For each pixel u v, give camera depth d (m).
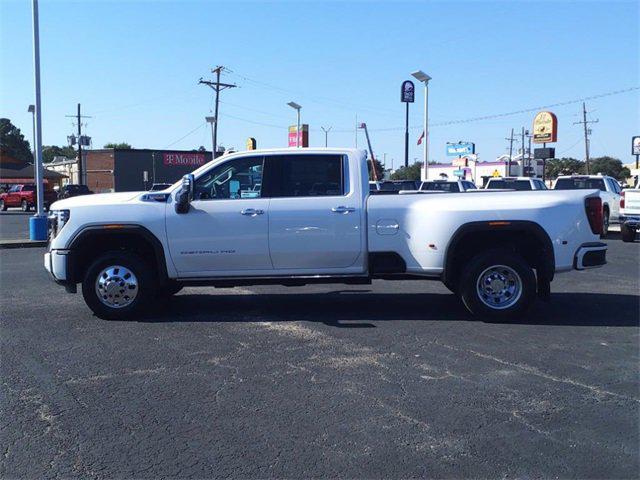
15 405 5.04
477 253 8.03
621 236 20.95
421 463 4.01
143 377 5.72
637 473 3.89
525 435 4.44
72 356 6.41
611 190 22.28
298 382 5.56
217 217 7.77
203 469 3.95
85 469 3.96
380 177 40.12
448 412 4.85
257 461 4.05
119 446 4.28
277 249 7.79
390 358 6.28
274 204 7.78
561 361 6.19
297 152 7.92
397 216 7.75
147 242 8.06
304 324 7.78
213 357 6.34
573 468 3.95
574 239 7.72
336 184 7.88
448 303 9.17
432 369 5.92
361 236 7.77
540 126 45.25
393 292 10.20
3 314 8.49
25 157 110.88
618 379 5.64
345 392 5.30
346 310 8.66
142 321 7.98
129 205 7.84
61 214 7.87
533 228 7.62
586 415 4.80
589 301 9.33
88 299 7.94
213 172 7.95
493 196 7.77
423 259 7.76
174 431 4.52
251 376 5.73
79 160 61.28
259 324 7.79
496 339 7.02
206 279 7.94
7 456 4.14
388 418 4.74
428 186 25.36
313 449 4.22
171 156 74.00
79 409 4.95
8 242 19.20
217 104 50.88
